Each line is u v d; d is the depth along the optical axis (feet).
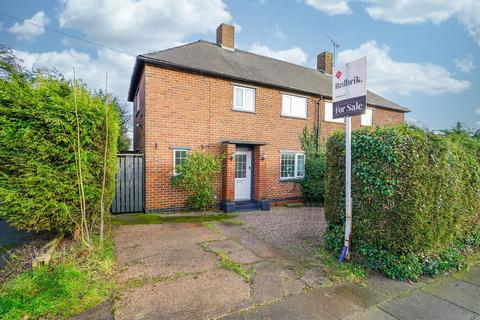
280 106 35.65
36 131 12.08
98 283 10.55
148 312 8.80
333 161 14.83
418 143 12.14
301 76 42.80
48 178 12.39
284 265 13.33
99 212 15.66
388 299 10.16
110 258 13.30
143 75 28.68
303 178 37.14
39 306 8.49
